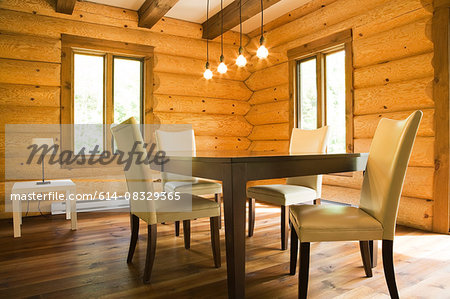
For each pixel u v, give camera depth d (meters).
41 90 4.07
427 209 3.20
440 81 3.08
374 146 1.97
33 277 2.14
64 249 2.72
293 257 2.15
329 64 4.47
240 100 5.73
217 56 5.45
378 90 3.67
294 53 4.83
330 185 4.34
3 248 2.76
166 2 3.91
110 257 2.53
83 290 1.95
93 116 4.55
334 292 1.91
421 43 3.25
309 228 1.68
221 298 1.85
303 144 3.20
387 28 3.61
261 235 3.12
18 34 3.99
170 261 2.43
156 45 4.88
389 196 1.67
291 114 4.91
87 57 4.52
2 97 3.87
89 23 4.39
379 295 1.86
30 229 3.38
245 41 5.76
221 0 4.34
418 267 2.28
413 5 3.33
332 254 2.57
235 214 1.65
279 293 1.90
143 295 1.89
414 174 3.32
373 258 2.28
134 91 4.84
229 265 1.69
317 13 4.42
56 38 4.20
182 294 1.90
